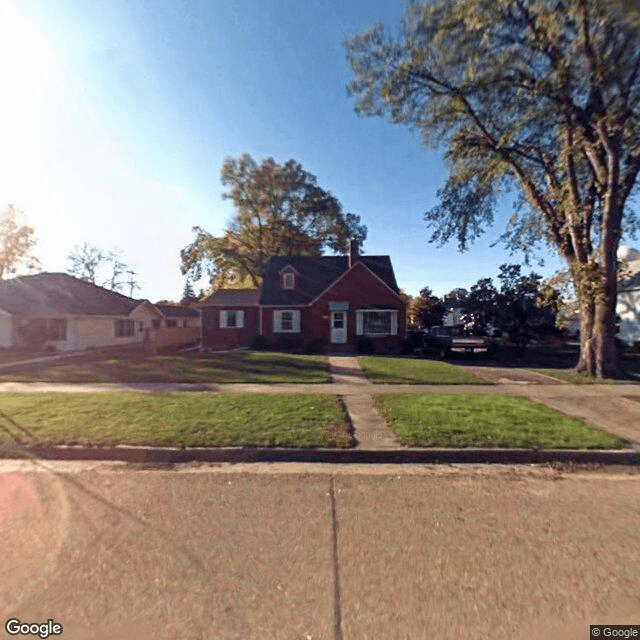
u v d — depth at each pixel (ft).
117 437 17.52
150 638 7.07
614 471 15.38
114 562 9.18
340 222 119.55
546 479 14.48
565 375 38.24
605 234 36.27
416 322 120.37
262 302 77.82
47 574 8.75
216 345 81.61
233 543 10.02
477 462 16.38
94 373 37.14
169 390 29.32
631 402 26.68
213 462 16.19
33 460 16.22
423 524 11.03
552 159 41.73
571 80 29.43
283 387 30.91
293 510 11.87
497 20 30.12
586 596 8.10
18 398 25.36
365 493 13.14
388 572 8.87
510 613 7.64
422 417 21.33
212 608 7.77
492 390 30.60
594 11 24.63
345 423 20.07
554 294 43.50
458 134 40.93
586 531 10.67
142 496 12.82
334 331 75.51
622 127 31.04
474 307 65.72
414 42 35.04
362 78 38.68
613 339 37.35
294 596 8.09
